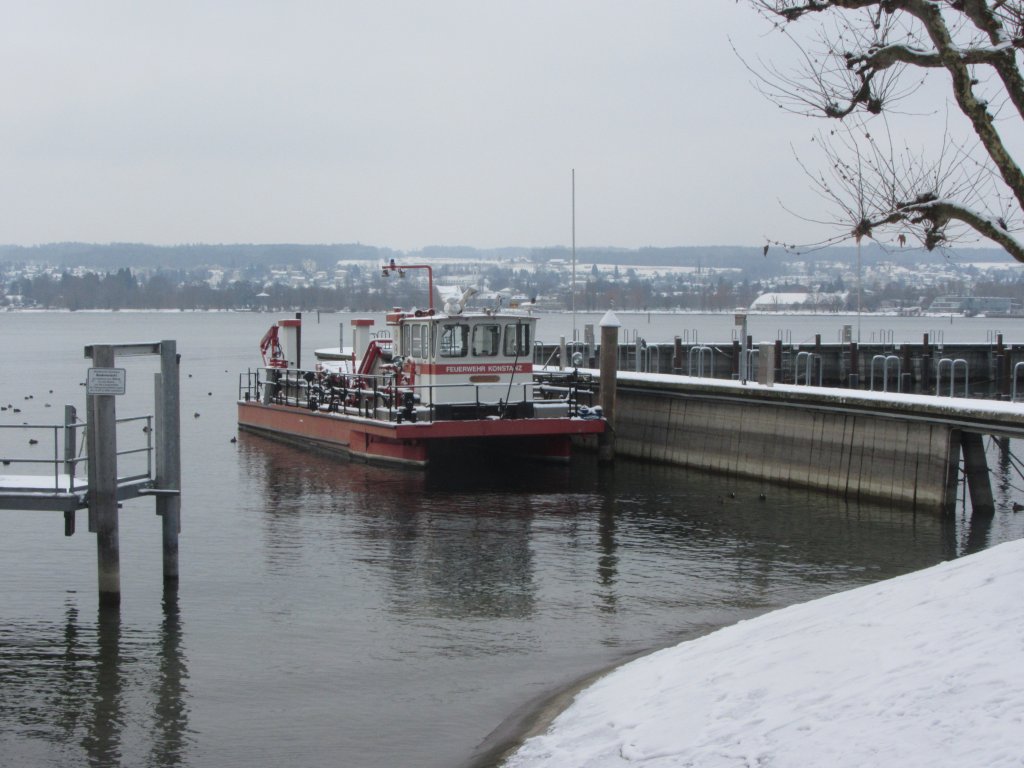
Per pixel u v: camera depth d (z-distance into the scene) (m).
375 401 32.12
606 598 17.94
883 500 25.59
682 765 8.77
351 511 25.25
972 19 11.66
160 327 184.88
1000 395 42.53
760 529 23.20
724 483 29.00
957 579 11.52
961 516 24.56
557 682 13.88
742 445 29.86
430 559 20.58
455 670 14.45
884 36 12.51
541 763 10.03
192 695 13.58
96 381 16.77
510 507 25.73
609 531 23.05
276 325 40.88
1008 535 22.56
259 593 18.19
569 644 15.52
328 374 36.12
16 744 12.12
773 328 137.88
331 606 17.47
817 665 10.10
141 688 13.82
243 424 41.12
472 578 19.22
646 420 33.41
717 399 30.36
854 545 21.72
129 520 24.05
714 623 16.50
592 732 10.48
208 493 27.61
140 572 19.53
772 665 10.59
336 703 13.29
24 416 46.72
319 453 35.06
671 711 10.25
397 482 29.17
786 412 28.42
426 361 30.61
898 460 25.25
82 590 18.31
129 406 51.47
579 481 29.41
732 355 46.72
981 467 24.62
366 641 15.70
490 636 15.91
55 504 16.95
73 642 15.62
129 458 35.06
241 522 24.02
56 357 98.06
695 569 19.84
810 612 12.69
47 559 20.38
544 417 30.80
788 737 8.58
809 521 23.95
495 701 13.26
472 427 29.48
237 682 14.02
